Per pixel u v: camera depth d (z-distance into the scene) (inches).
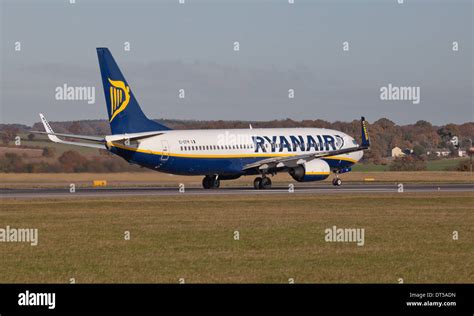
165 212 2790.4
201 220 2502.5
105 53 3855.8
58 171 6102.4
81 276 1539.1
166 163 4008.4
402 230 2222.0
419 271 1578.5
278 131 4382.4
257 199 3410.4
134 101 3939.5
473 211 2832.2
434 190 4178.2
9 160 6146.7
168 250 1846.7
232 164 4197.8
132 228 2284.7
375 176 6328.7
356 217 2596.0
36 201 3316.9
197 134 4099.4
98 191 4106.8
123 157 3937.0
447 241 1991.9
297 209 2910.9
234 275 1540.4
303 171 4229.8
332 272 1567.4
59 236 2112.5
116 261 1696.6
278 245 1924.2
